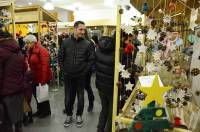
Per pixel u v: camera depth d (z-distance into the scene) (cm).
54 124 308
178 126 131
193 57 154
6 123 244
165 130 129
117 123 155
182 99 149
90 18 1047
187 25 155
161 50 150
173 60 153
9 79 230
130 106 157
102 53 225
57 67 509
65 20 1023
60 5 873
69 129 293
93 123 312
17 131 263
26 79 257
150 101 130
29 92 284
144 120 125
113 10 991
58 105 389
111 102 230
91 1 803
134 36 163
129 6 151
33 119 322
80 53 276
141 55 178
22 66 242
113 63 215
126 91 170
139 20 157
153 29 148
